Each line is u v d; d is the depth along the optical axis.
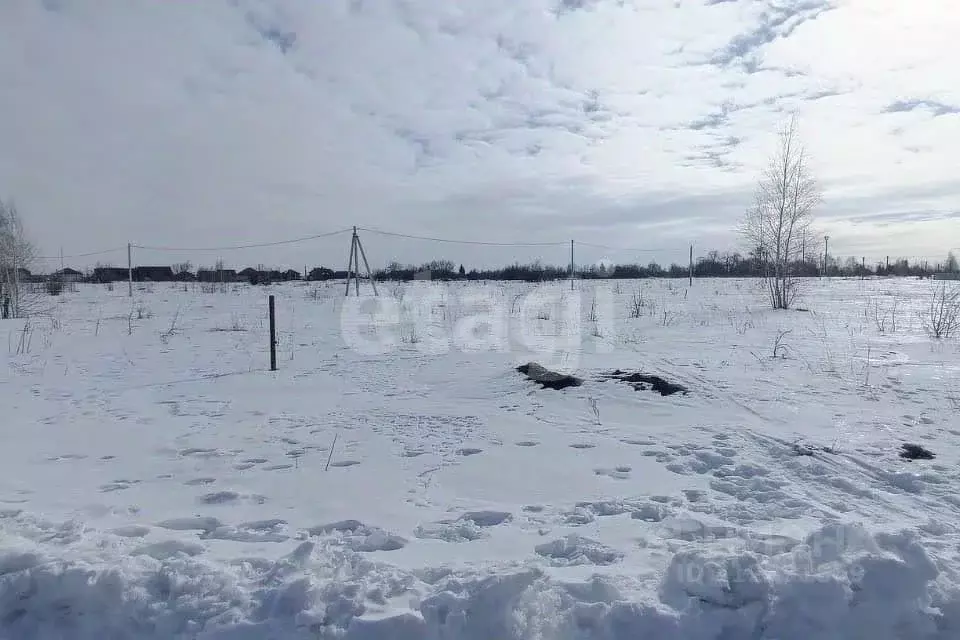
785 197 24.19
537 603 3.26
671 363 11.23
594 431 7.03
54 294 34.12
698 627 3.24
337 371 11.41
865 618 3.30
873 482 5.25
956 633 3.28
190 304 28.20
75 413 8.16
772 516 4.57
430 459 6.10
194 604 3.37
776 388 8.95
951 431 6.73
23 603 3.48
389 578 3.54
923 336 15.10
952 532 4.25
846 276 75.38
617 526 4.43
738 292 34.50
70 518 4.55
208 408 8.42
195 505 4.91
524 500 5.00
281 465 5.95
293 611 3.26
